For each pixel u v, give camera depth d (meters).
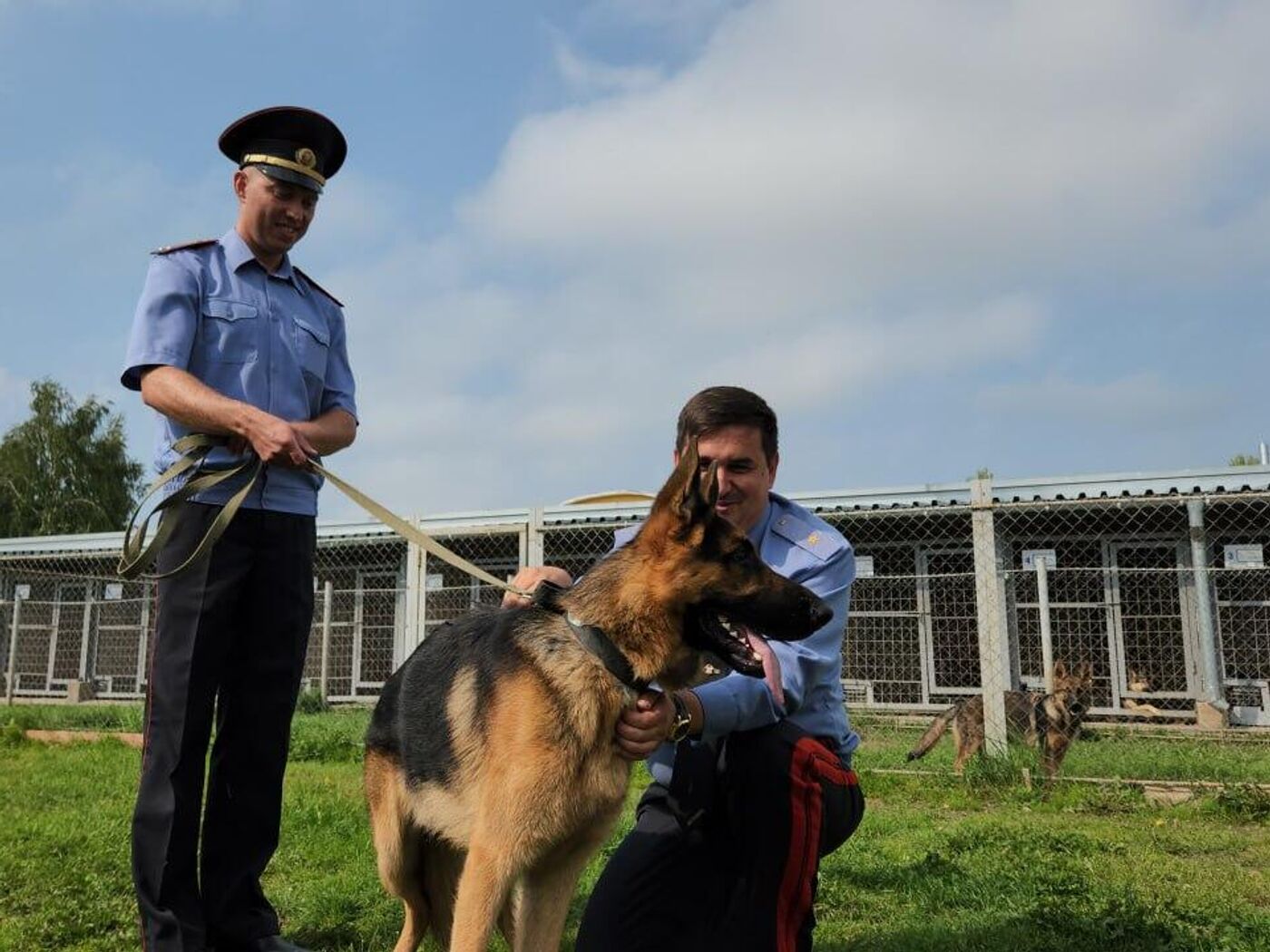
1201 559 13.61
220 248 4.22
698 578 3.27
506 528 10.55
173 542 3.92
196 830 3.88
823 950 4.12
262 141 4.18
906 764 9.62
